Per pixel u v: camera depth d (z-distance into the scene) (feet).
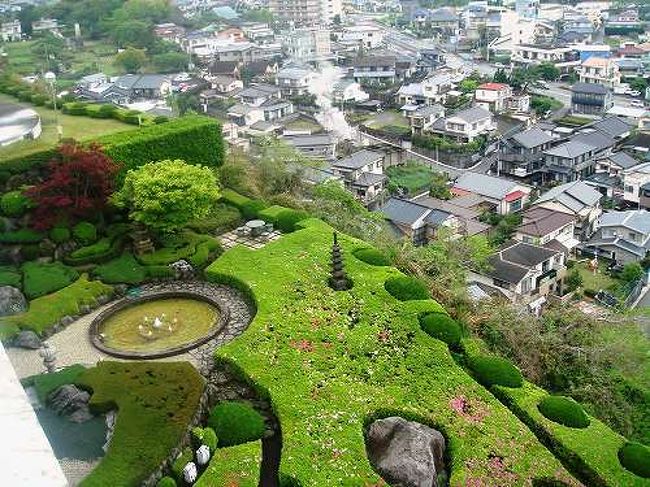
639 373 88.99
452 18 470.80
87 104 125.80
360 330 71.97
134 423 56.18
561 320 90.89
